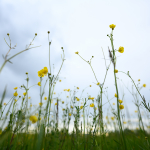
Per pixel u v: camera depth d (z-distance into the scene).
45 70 0.40
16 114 0.28
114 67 0.32
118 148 0.39
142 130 0.44
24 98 0.36
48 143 0.36
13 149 0.26
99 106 0.38
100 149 0.34
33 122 0.21
